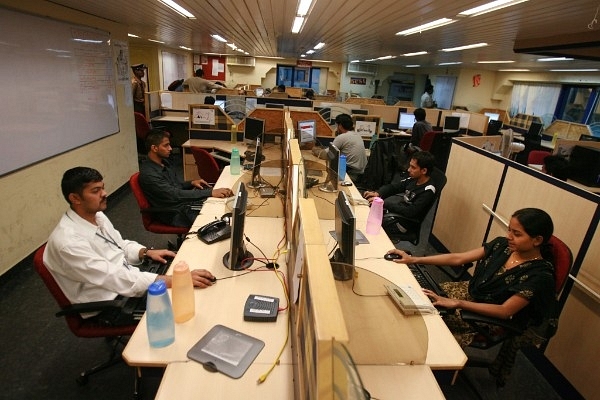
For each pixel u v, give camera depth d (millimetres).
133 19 4102
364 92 13312
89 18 3645
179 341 1236
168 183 2713
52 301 2408
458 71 11406
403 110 7188
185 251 1833
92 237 1656
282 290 1560
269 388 1076
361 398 631
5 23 2432
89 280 1525
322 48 7766
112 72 4160
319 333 630
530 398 1909
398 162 4715
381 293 1438
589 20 2992
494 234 2609
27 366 1878
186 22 4434
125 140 4594
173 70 10867
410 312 1363
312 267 811
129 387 1787
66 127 3230
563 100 8555
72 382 1796
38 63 2807
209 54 12930
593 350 1765
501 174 2578
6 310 2295
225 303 1452
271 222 2246
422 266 2424
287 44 7422
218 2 3133
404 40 5230
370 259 1913
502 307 1569
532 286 1538
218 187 2832
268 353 1209
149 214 2646
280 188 2721
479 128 7043
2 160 2455
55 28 3021
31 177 2781
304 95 9117
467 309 1605
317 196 2613
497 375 1891
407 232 2809
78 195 1587
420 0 2646
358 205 2705
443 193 3430
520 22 3270
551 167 3428
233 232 1589
